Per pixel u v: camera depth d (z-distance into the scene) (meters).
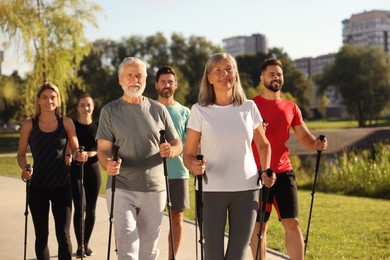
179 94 43.31
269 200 5.11
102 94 49.41
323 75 63.00
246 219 3.98
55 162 4.95
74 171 6.32
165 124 4.54
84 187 6.59
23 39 25.27
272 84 5.17
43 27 25.78
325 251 6.53
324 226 8.30
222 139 3.99
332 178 15.83
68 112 44.94
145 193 4.36
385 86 58.50
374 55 59.12
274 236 7.41
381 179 14.49
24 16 25.70
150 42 52.66
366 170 15.51
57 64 26.16
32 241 7.42
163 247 6.89
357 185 14.70
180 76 48.25
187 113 5.89
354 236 7.47
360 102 59.72
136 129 4.35
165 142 4.13
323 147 5.13
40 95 5.00
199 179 3.85
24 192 12.52
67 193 5.03
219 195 3.97
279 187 5.08
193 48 53.97
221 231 3.99
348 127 64.62
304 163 27.05
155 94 44.97
